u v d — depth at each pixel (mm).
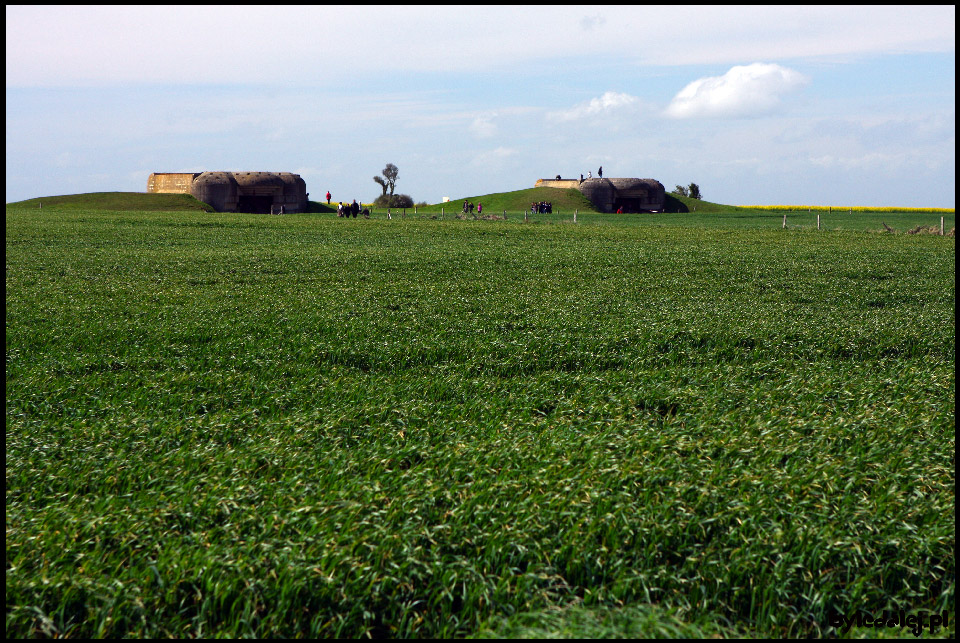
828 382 14133
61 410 12547
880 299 27047
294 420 11758
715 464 9375
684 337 19422
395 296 26922
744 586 7102
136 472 9477
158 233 55375
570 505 7996
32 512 8141
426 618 6641
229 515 8094
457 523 7699
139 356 16828
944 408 12375
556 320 21672
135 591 6520
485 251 44062
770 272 34469
